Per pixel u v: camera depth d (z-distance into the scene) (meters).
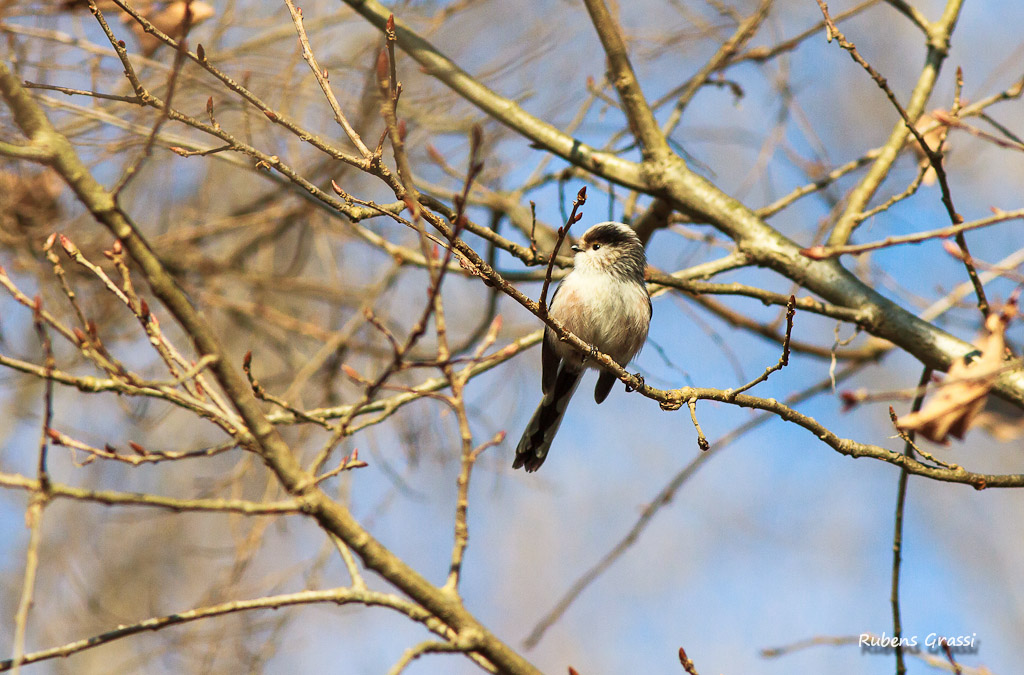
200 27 11.60
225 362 5.30
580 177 11.44
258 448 5.46
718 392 6.93
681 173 9.73
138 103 6.04
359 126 11.27
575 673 5.73
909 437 7.04
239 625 11.67
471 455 5.87
